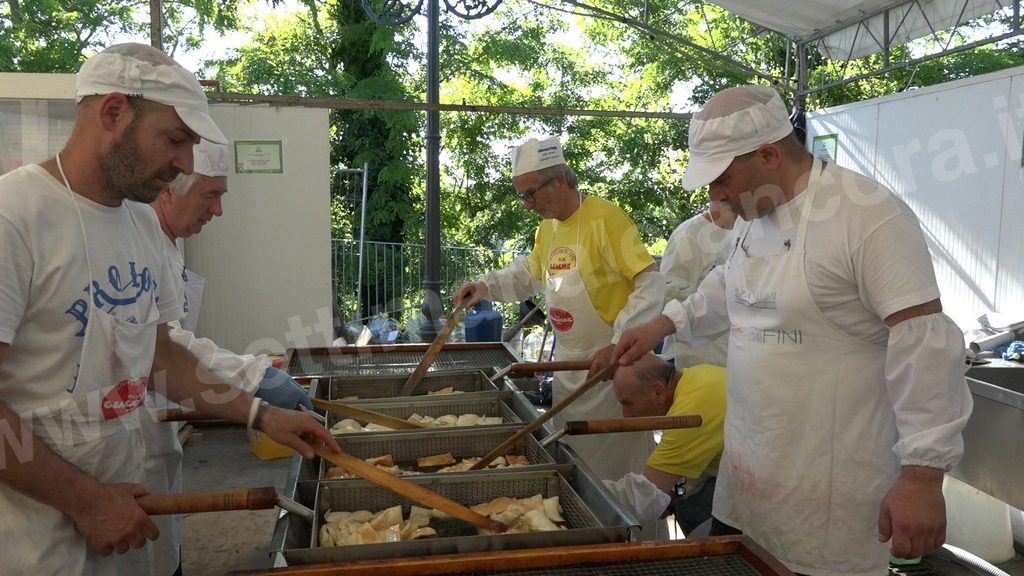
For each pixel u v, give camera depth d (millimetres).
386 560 1271
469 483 1792
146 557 1705
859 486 1633
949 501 3459
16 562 1350
